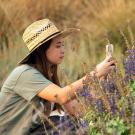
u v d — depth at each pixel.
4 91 5.22
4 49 9.36
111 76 4.57
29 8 11.17
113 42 9.95
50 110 5.18
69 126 4.76
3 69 8.75
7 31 10.31
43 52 5.14
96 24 10.84
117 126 4.13
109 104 4.33
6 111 5.19
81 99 4.62
